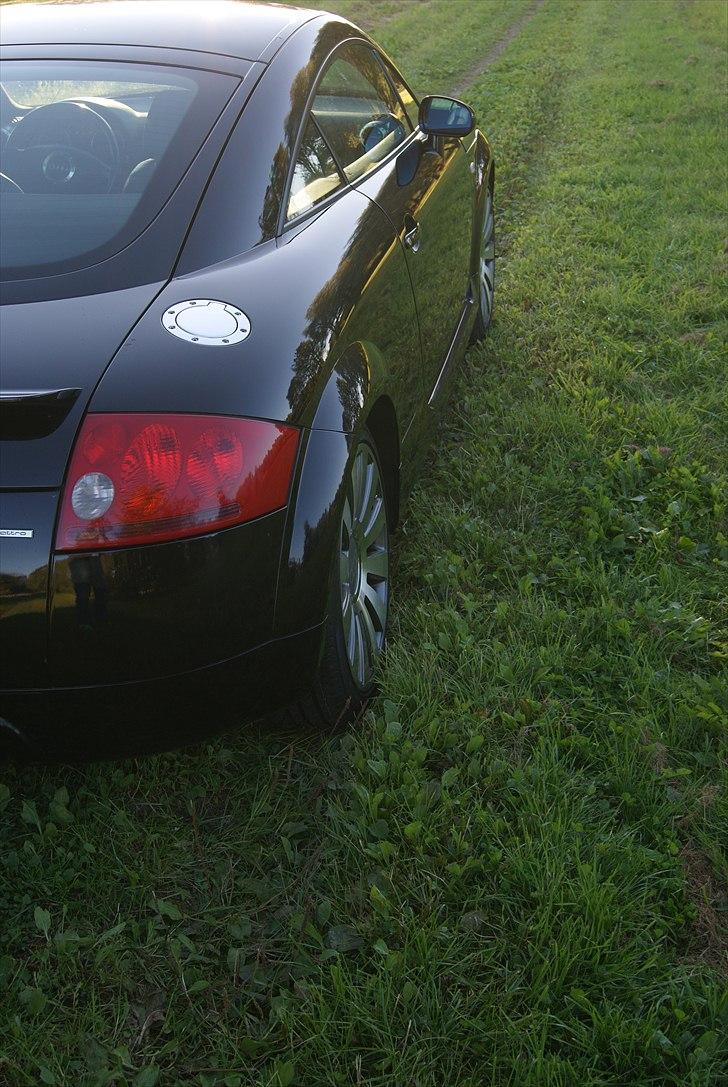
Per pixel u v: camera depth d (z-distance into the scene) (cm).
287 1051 184
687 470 369
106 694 191
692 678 276
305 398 214
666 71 1370
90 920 212
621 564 331
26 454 182
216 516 190
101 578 183
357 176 312
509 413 426
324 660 237
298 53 304
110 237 228
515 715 257
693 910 209
